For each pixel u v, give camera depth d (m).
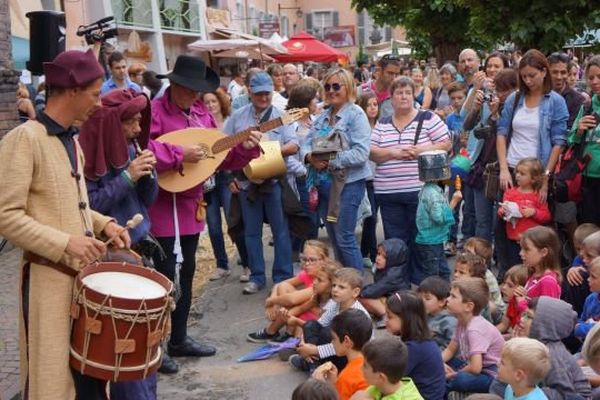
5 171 3.29
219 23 28.72
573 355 4.55
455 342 4.84
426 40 19.88
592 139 5.96
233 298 6.91
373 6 17.92
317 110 7.78
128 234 3.91
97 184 4.02
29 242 3.27
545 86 6.22
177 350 5.57
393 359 3.75
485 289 4.74
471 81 8.95
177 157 4.94
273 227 6.77
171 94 5.27
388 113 8.48
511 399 3.89
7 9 9.16
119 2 20.38
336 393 3.49
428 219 6.15
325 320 5.15
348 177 6.12
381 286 5.93
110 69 8.64
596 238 5.17
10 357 5.50
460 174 7.07
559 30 8.94
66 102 3.41
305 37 24.69
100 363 3.26
